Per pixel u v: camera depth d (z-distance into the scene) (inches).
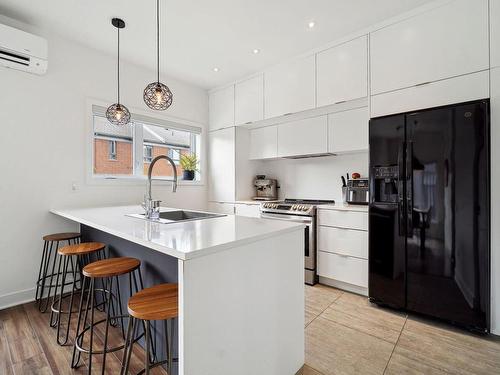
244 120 140.9
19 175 95.0
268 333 51.8
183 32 100.9
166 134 149.1
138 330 70.1
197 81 147.8
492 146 72.3
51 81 101.8
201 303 39.2
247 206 138.6
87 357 65.4
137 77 128.9
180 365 37.4
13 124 93.6
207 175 161.5
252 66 129.5
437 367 60.8
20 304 94.1
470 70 76.4
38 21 94.0
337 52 105.7
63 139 105.0
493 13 73.2
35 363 62.8
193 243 42.1
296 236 60.0
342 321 81.7
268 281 51.8
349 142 111.7
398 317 84.0
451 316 75.1
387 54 92.5
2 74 91.2
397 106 90.0
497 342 69.7
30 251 97.5
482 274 70.4
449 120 74.9
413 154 81.1
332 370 60.2
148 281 67.8
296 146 130.4
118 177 126.7
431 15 83.3
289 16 91.4
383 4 84.8
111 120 98.0
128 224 62.6
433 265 77.8
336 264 105.3
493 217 71.6
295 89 119.3
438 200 76.5
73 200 107.8
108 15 90.7
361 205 114.1
